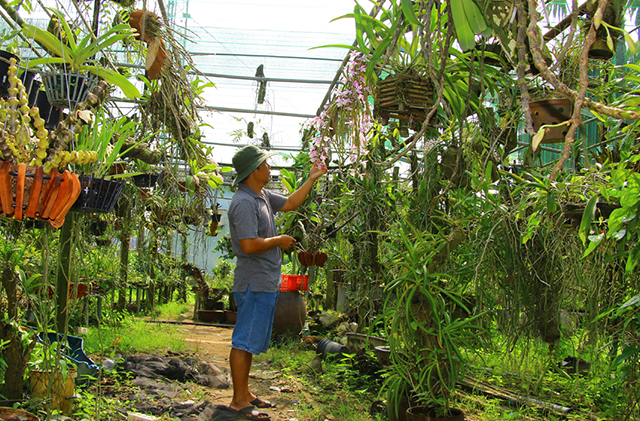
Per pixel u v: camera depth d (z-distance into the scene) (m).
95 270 3.88
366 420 2.41
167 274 6.47
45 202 1.48
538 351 2.45
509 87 2.55
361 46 2.10
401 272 2.26
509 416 2.40
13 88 1.49
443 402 1.97
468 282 2.27
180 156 3.20
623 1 1.81
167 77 2.50
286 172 4.41
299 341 4.60
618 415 2.06
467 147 2.49
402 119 2.39
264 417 2.36
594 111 1.04
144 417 2.15
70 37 1.77
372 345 3.38
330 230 4.64
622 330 1.93
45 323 1.92
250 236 2.47
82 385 2.37
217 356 3.97
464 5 1.42
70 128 1.59
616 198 1.72
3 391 2.05
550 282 2.16
